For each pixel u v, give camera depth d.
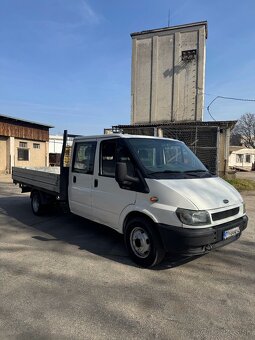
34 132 25.78
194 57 18.39
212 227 4.13
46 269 4.46
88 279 4.14
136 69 20.00
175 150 5.48
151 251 4.43
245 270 4.54
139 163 4.70
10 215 8.20
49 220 7.58
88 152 5.82
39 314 3.26
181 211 4.05
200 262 4.82
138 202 4.60
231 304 3.54
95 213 5.58
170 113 19.16
